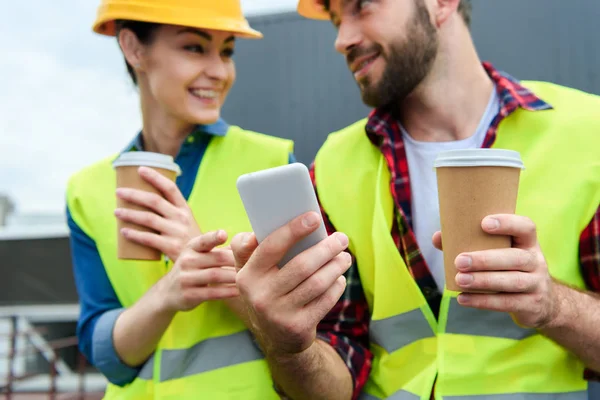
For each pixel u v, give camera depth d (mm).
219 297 1818
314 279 1269
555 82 2998
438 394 1742
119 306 2217
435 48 2004
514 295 1407
